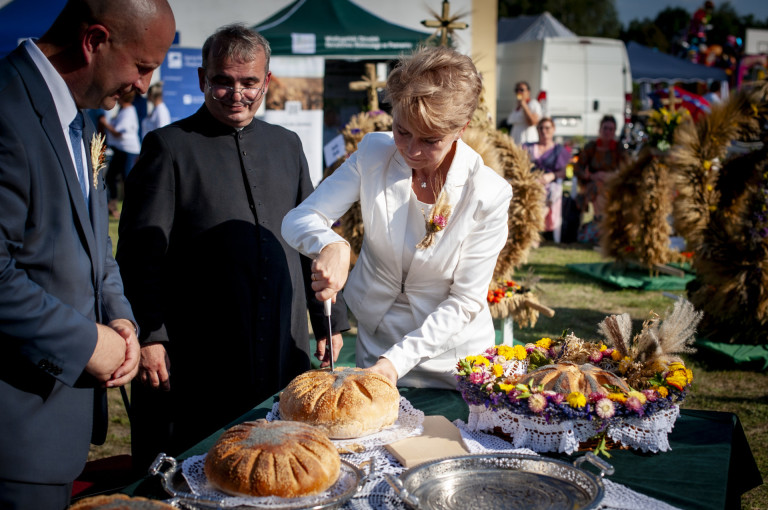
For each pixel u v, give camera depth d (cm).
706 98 1481
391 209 212
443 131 183
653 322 193
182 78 951
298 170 277
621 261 821
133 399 262
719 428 193
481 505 141
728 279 541
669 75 1683
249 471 136
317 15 915
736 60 1802
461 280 212
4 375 161
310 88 928
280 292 259
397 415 180
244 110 251
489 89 893
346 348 423
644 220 777
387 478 138
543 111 1394
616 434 171
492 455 155
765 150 525
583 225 1130
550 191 1108
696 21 1892
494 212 208
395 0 915
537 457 154
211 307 251
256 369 253
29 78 160
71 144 179
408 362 200
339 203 222
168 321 253
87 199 185
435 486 148
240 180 256
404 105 180
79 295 171
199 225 250
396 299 224
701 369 525
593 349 200
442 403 207
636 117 1673
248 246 252
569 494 143
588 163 1119
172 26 169
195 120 258
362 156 219
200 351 252
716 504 145
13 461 161
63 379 157
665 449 175
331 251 192
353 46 914
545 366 180
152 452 256
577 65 1566
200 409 252
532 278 405
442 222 203
